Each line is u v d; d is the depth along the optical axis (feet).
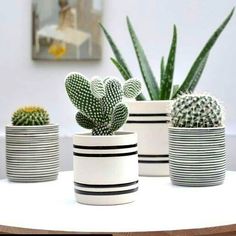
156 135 3.44
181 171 3.09
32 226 2.14
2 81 6.32
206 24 6.37
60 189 3.05
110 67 6.31
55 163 3.38
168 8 6.38
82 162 2.56
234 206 2.51
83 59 6.26
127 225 2.13
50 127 3.34
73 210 2.44
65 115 6.37
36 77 6.34
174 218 2.25
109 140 2.52
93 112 2.59
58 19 6.21
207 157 3.06
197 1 6.36
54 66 6.34
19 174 3.30
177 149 3.10
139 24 6.37
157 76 6.41
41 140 3.30
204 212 2.37
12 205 2.58
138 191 2.94
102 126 2.63
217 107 3.14
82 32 6.23
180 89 3.61
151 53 6.40
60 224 2.16
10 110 6.34
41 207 2.52
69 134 6.15
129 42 6.35
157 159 3.46
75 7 6.21
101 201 2.54
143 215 2.31
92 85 2.50
